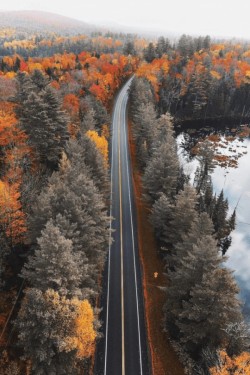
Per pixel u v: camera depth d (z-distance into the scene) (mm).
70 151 51688
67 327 25906
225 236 67750
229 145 116500
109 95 116250
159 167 56688
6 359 29312
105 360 34531
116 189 68500
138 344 36594
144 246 53219
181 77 143375
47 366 25891
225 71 154375
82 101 77625
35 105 47938
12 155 42312
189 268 34281
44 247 27078
